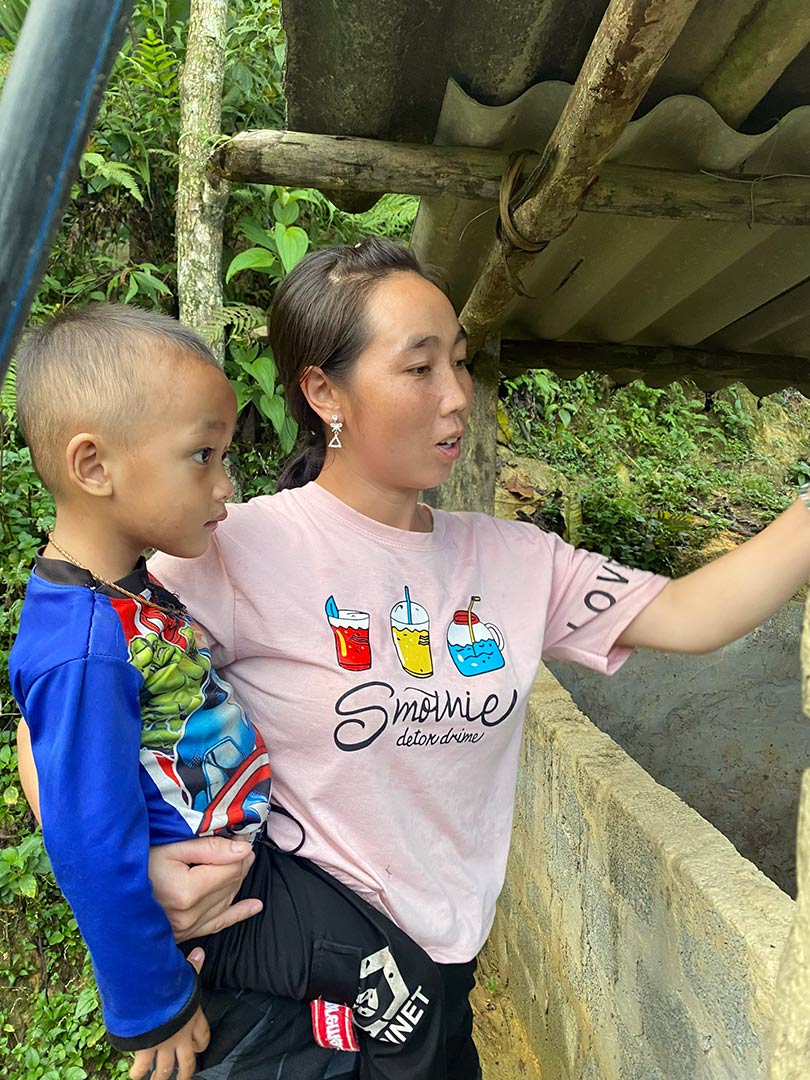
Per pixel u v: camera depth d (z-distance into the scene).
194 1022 1.04
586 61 1.34
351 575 1.23
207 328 3.96
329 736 1.18
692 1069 1.46
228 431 1.08
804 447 7.73
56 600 1.00
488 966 2.91
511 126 1.92
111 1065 2.76
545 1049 2.36
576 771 1.98
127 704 0.98
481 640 1.28
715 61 1.66
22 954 2.96
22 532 3.66
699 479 6.55
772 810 3.65
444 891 1.25
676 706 3.51
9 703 3.40
